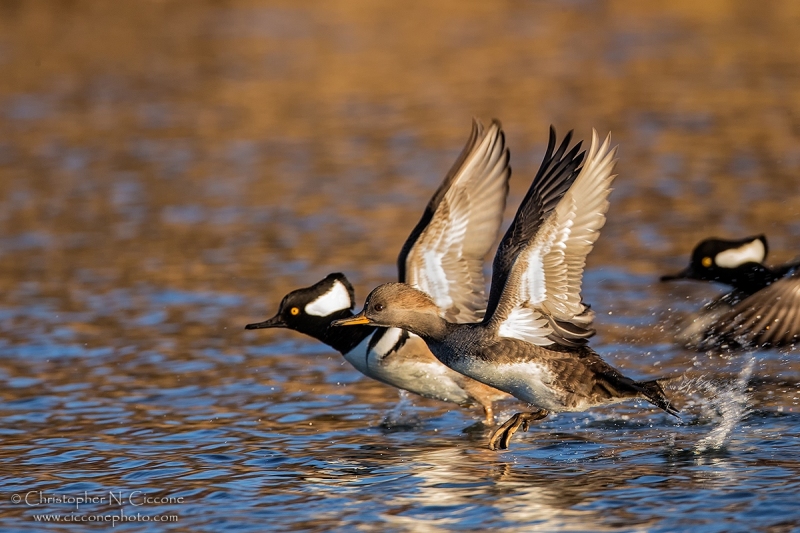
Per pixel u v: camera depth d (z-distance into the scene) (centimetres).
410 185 2283
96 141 2769
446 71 3472
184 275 1745
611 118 2808
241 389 1270
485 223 1159
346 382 1306
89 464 1020
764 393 1198
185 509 902
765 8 4422
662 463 994
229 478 977
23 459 1036
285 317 1234
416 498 917
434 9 4553
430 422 1162
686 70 3397
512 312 972
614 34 4016
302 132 2819
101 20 4391
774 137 2588
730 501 884
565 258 939
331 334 1224
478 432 1125
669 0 4584
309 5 4656
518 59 3634
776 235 1828
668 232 1895
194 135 2812
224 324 1521
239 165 2514
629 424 1127
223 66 3609
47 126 2931
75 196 2269
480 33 4088
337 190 2266
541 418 1052
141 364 1359
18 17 4444
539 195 997
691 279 1404
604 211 930
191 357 1389
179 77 3478
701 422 1122
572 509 880
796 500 880
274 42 3941
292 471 996
